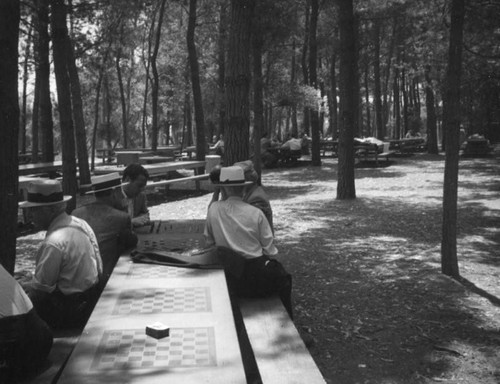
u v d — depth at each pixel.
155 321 3.57
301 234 10.52
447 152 7.61
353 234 10.46
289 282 5.05
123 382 2.73
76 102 14.34
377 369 4.98
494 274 7.78
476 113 27.66
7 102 4.23
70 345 3.68
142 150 29.98
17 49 4.29
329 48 35.50
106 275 4.93
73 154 11.14
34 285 3.98
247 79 8.49
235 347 3.16
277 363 3.52
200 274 4.70
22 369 3.07
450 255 7.67
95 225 5.37
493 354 5.23
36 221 4.20
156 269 4.90
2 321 2.94
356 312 6.37
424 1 13.31
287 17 16.33
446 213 7.67
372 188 17.41
